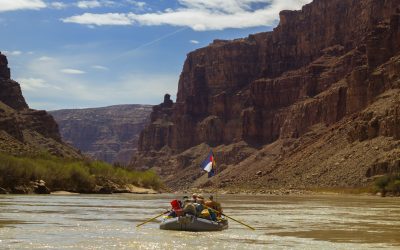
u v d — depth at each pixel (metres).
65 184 125.56
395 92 188.12
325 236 38.44
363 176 155.25
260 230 42.34
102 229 39.94
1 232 36.75
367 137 176.00
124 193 142.50
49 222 44.84
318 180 171.12
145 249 30.28
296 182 180.00
